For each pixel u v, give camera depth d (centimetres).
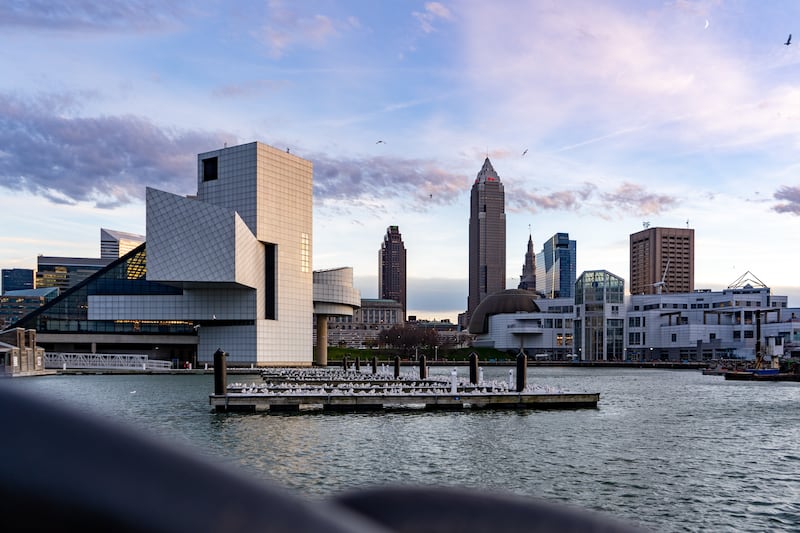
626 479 2880
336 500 117
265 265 14175
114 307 13988
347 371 10381
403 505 115
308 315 14850
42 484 75
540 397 5725
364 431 4178
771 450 3609
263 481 94
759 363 13062
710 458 3362
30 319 13875
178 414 5078
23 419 80
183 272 12062
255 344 13550
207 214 12106
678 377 12812
